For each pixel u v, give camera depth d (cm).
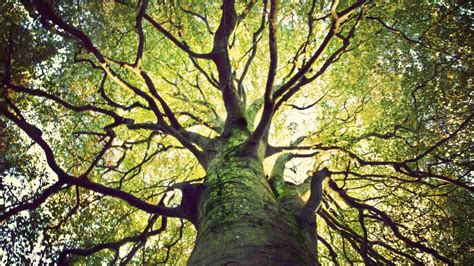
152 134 973
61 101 746
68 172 1020
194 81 1213
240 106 855
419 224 984
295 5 1119
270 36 536
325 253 1220
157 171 1245
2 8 795
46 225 873
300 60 980
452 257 934
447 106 985
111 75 759
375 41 1045
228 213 465
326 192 905
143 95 793
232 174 568
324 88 1197
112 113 811
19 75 813
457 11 909
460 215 980
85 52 968
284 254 400
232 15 963
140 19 729
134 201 594
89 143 1094
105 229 1069
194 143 808
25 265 787
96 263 1002
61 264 687
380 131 1038
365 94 1130
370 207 764
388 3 965
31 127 589
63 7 759
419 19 972
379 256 803
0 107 583
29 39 808
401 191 1089
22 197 852
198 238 458
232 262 371
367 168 1123
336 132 1028
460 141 984
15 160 894
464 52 910
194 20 1088
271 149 838
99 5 804
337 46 1097
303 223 501
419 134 1013
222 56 923
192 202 583
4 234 805
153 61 1134
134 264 1081
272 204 514
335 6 583
